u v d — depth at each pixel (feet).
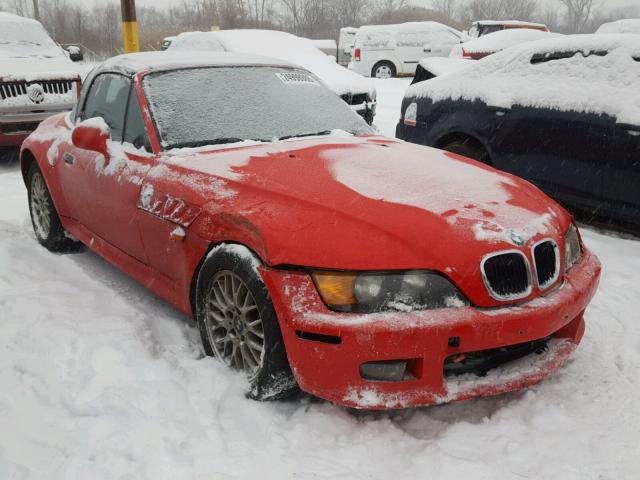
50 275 12.74
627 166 14.03
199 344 10.02
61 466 7.17
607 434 7.86
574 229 9.47
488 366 8.08
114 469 7.09
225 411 8.16
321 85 13.21
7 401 8.39
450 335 7.28
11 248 14.03
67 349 9.52
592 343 10.21
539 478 7.07
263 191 8.59
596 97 14.65
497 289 7.66
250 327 8.34
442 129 18.19
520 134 16.12
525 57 16.75
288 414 8.23
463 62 23.02
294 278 7.56
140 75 11.44
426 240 7.59
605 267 13.24
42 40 29.89
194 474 7.04
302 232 7.77
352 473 7.13
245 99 11.73
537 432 7.88
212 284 8.89
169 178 9.76
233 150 10.32
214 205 8.75
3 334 10.02
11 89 23.82
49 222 14.21
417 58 60.18
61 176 13.08
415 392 7.43
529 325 7.61
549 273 8.23
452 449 7.54
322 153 10.07
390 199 8.24
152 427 7.77
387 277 7.38
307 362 7.46
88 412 8.10
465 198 8.49
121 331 9.97
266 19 165.48
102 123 11.33
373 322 7.18
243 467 7.18
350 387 7.37
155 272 10.44
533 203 8.99
